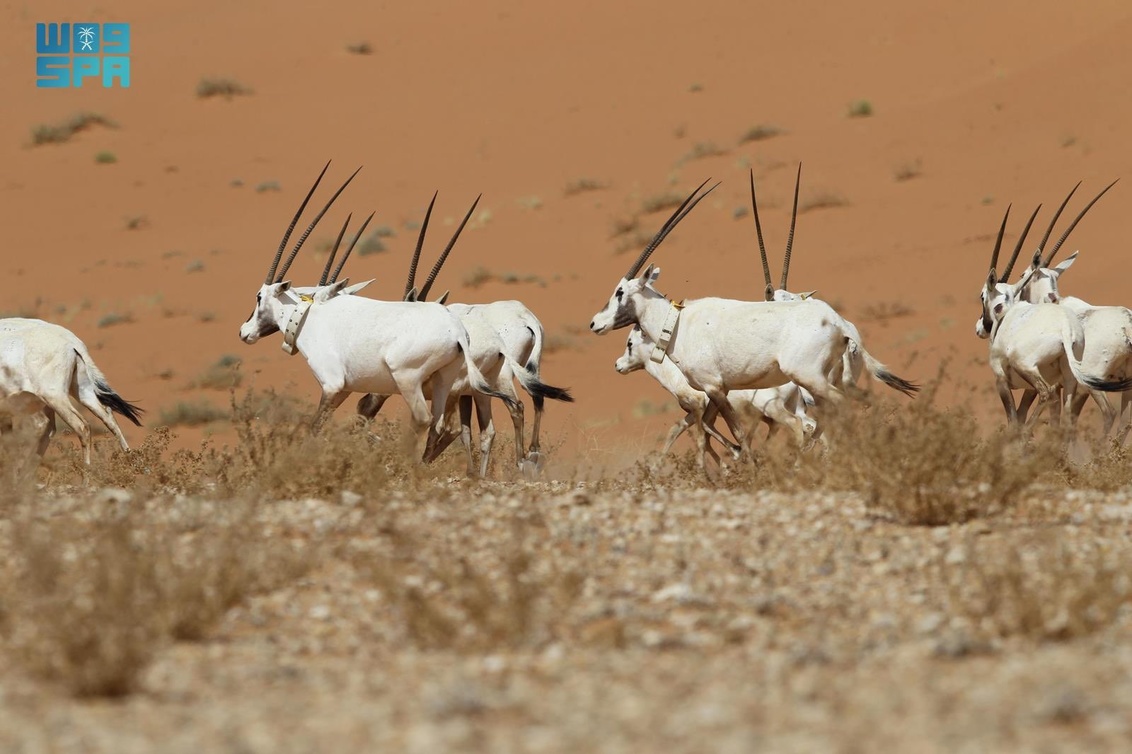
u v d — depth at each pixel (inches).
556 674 803.4
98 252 7258.9
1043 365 2193.7
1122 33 7573.8
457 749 643.5
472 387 2000.5
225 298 6235.2
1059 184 6131.9
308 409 1956.2
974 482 1270.9
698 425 2117.4
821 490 1472.7
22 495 1403.8
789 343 1931.6
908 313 5044.3
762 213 6609.3
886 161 7042.3
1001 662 817.5
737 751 626.8
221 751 649.0
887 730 660.1
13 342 2073.1
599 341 5157.5
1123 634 888.3
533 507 1334.9
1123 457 1752.0
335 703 743.1
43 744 670.5
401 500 1397.6
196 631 931.3
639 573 1075.9
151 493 1465.3
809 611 971.3
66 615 871.1
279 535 1210.0
